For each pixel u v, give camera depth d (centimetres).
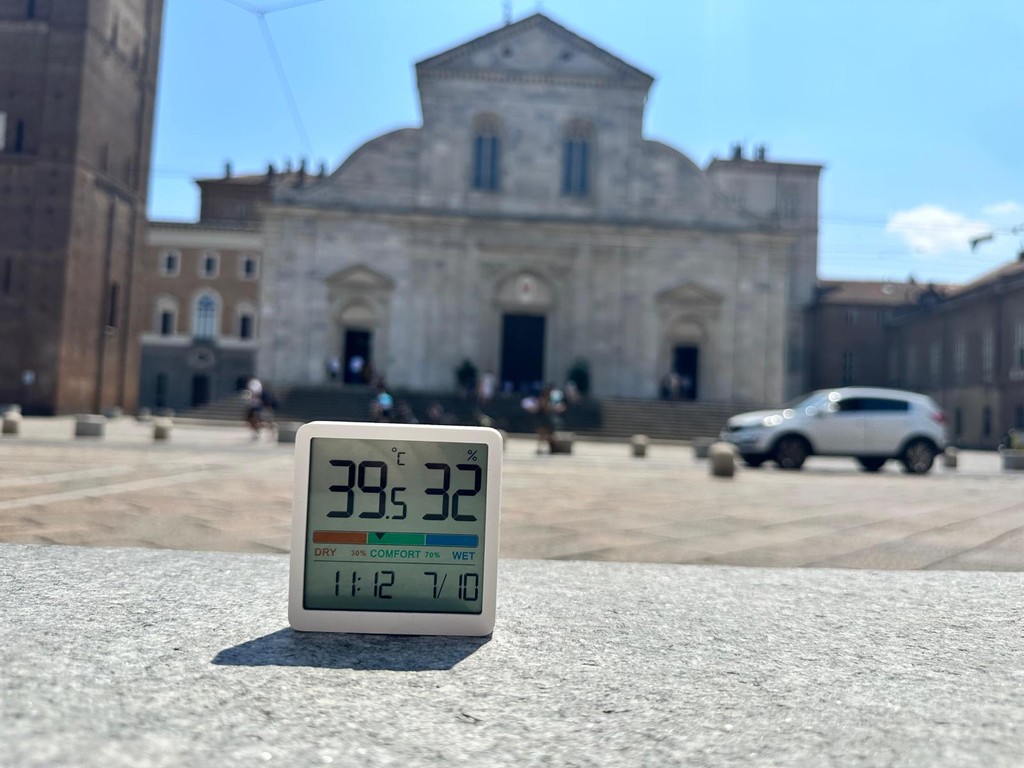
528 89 4488
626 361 4419
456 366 4366
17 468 1395
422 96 4453
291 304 4331
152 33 5091
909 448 2212
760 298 4469
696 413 4044
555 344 4444
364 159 4406
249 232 6378
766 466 2395
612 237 4444
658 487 1463
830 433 2200
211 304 6375
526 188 4466
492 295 4431
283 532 826
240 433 3197
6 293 4212
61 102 4272
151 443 2295
